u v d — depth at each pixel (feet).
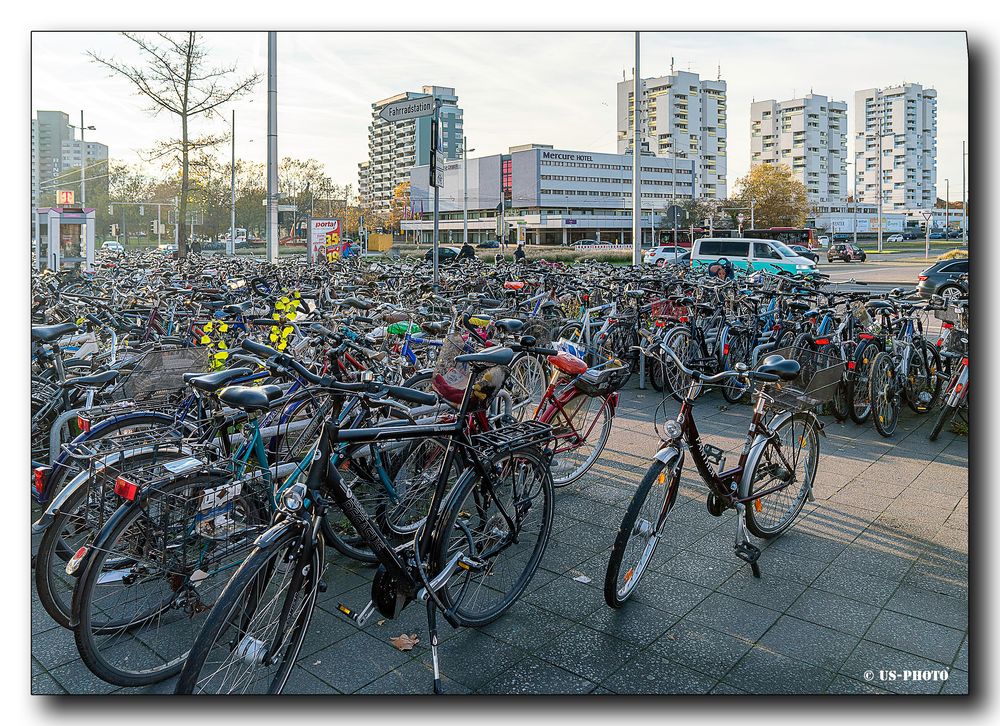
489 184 281.33
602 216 267.18
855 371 20.35
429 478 11.71
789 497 13.99
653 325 25.59
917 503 15.43
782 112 281.13
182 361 12.15
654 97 315.58
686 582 12.17
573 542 13.64
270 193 47.65
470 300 23.09
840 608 11.36
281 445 11.58
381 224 257.14
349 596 11.63
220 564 9.56
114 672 9.30
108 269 44.98
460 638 10.57
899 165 281.54
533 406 18.38
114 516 9.12
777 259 75.05
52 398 14.30
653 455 18.51
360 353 15.40
